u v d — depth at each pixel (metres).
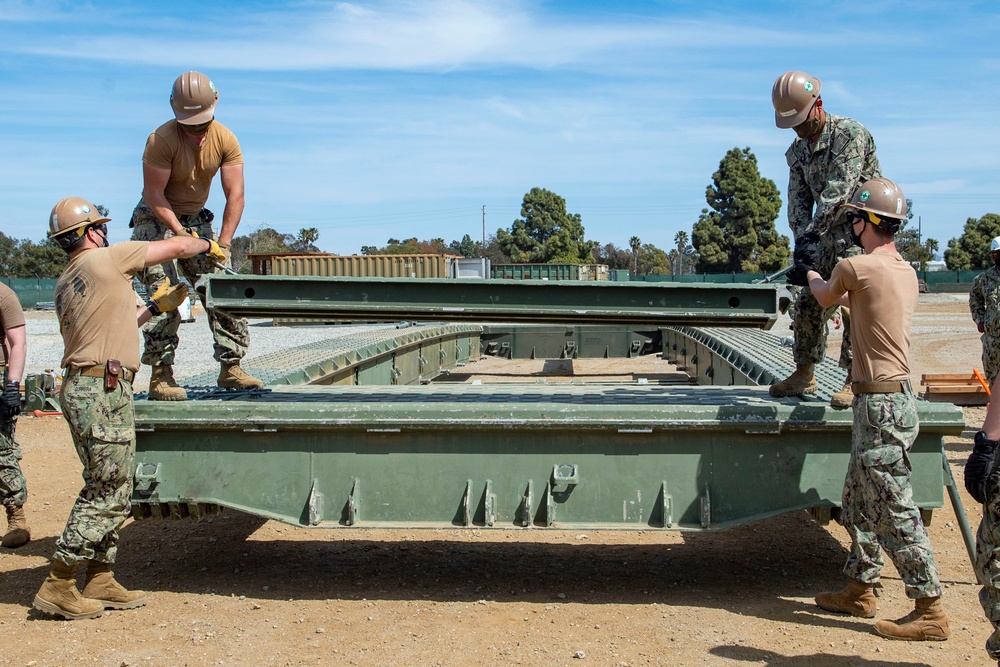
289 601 4.96
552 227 80.00
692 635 4.36
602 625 4.54
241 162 5.38
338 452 4.82
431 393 5.76
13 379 5.83
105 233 4.83
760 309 4.93
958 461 8.66
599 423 4.66
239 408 4.79
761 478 4.72
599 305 4.97
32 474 8.38
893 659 4.03
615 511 4.74
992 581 3.61
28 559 5.82
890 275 4.23
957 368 16.53
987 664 3.96
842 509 4.57
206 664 4.05
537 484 4.76
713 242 68.25
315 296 5.02
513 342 16.47
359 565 5.66
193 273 5.46
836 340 20.66
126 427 4.63
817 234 4.86
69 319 4.55
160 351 5.06
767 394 5.57
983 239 69.94
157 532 6.44
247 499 4.85
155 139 5.03
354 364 8.90
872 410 4.23
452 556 5.84
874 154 4.97
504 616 4.69
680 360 14.71
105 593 4.78
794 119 4.86
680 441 4.72
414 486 4.80
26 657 4.15
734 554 5.86
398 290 5.02
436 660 4.09
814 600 4.92
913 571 4.23
